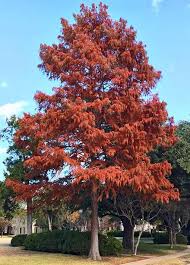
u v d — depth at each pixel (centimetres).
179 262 2455
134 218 3070
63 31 2631
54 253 2834
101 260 2409
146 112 2462
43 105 2516
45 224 7025
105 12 2639
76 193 2752
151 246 3947
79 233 2772
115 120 2475
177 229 4216
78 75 2467
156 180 2464
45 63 2595
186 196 3247
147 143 2436
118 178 2255
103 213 3344
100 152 2412
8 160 3922
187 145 2967
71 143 2403
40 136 2409
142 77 2534
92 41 2583
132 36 2592
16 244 3838
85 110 2362
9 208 4472
